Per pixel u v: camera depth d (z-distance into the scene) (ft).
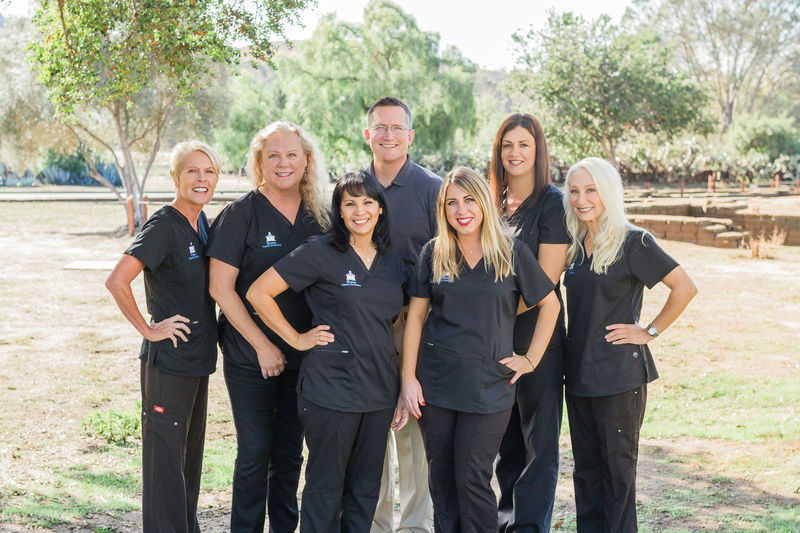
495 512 12.03
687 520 16.47
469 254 11.94
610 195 12.06
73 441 21.81
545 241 12.69
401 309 12.55
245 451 12.51
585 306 12.38
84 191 163.02
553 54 103.91
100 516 15.64
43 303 45.39
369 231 11.78
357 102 116.98
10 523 14.75
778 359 32.32
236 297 12.14
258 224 12.48
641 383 12.37
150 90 86.02
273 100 139.95
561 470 20.17
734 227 77.00
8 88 90.53
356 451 12.07
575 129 106.22
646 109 104.27
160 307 12.15
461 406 11.69
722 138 190.19
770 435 22.59
